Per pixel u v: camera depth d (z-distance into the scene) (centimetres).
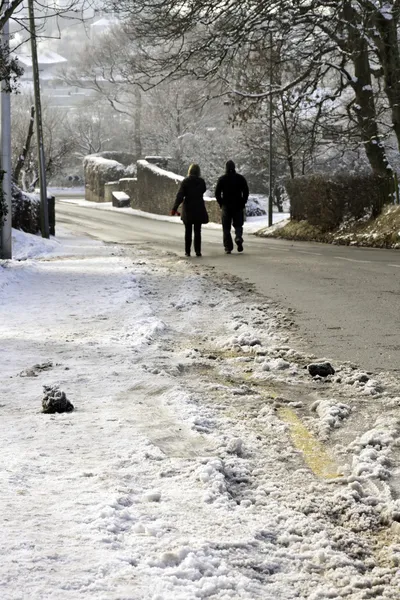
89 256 2348
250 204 5206
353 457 547
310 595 362
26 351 942
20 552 375
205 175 6688
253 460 549
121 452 546
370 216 3064
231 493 487
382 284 1491
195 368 853
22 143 6369
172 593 344
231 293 1427
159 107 7906
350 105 3169
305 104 3294
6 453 546
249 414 666
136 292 1470
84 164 8731
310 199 3388
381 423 632
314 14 2773
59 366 852
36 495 457
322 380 800
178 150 7681
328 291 1423
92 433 596
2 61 2039
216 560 383
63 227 4525
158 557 379
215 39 2894
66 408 670
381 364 862
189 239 2223
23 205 3177
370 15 2728
